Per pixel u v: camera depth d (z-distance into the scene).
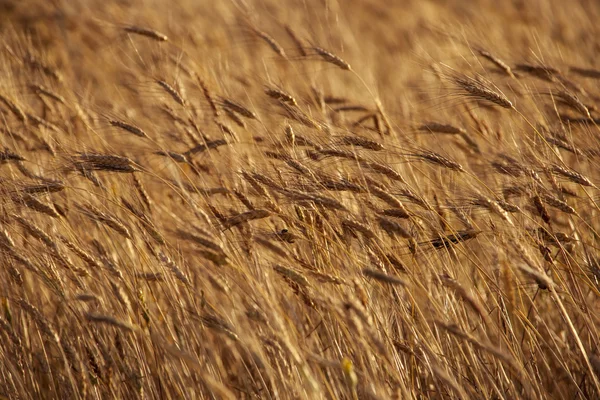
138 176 19.83
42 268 17.31
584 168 19.55
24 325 18.47
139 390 16.73
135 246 17.58
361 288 14.80
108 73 36.09
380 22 48.94
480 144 22.66
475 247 19.41
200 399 16.44
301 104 23.78
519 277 16.28
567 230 19.72
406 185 17.00
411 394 15.88
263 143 20.38
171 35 39.09
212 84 25.33
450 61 33.72
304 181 17.09
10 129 23.14
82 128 24.50
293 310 16.20
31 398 17.58
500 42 36.72
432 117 25.52
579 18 44.78
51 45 40.34
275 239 16.50
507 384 16.83
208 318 15.34
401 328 17.25
